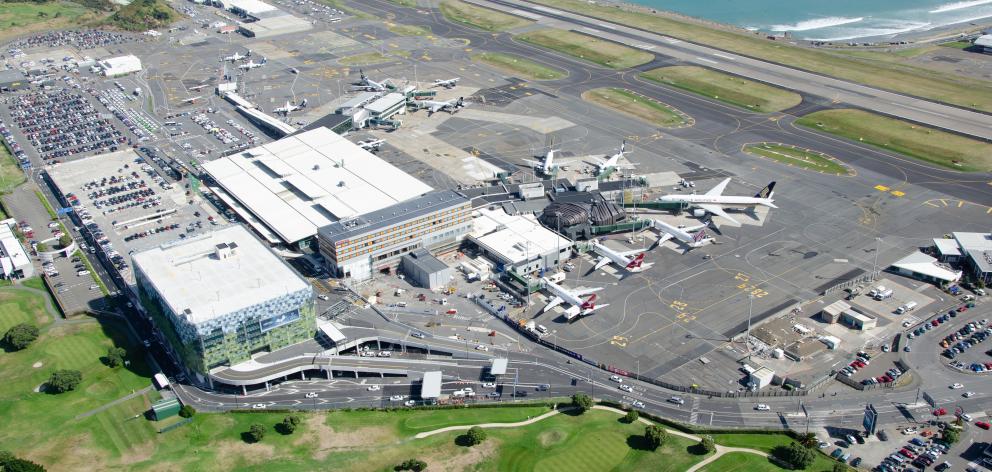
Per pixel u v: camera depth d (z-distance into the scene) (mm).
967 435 198375
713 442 197250
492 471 190375
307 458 195125
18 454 197500
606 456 194750
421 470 189875
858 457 192875
